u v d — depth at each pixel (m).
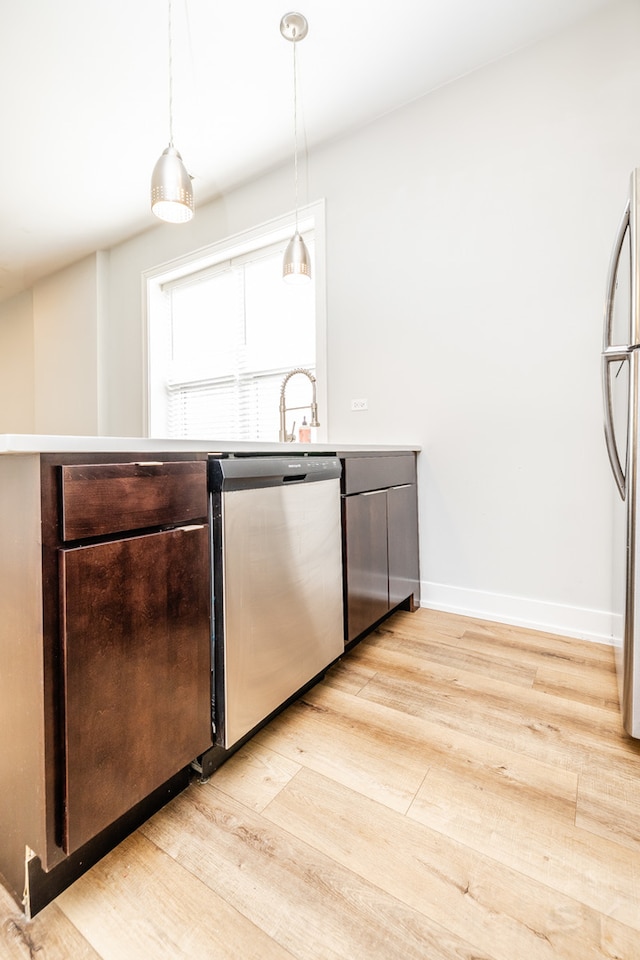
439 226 2.09
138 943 0.68
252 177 2.74
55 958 0.66
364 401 2.35
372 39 1.83
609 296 1.22
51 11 1.71
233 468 1.03
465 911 0.71
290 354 2.81
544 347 1.84
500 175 1.93
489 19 1.75
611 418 1.22
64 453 0.72
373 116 2.26
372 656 1.63
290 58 1.92
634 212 1.11
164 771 0.89
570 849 0.83
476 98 1.98
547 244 1.83
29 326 4.41
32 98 2.12
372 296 2.30
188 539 0.94
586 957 0.65
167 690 0.89
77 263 3.79
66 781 0.72
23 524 0.72
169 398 3.48
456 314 2.06
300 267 1.88
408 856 0.82
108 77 2.01
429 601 2.16
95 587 0.76
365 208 2.32
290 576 1.22
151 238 3.35
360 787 0.99
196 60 1.93
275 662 1.17
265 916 0.71
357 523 1.59
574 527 1.79
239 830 0.88
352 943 0.67
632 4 1.65
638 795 0.96
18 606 0.73
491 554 1.99
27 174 2.70
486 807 0.93
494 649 1.68
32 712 0.71
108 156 2.54
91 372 3.70
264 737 1.17
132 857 0.82
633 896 0.74
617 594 1.48
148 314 3.39
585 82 1.74
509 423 1.93
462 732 1.18
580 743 1.13
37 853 0.71
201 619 0.98
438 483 2.12
